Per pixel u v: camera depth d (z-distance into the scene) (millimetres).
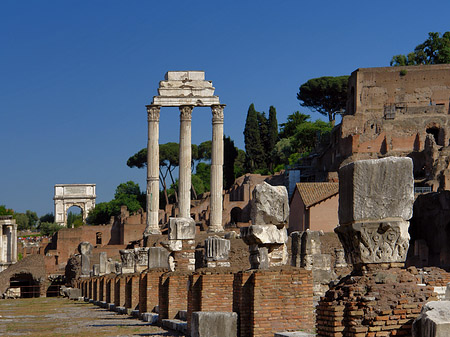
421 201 94375
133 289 42562
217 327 20094
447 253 88000
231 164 192375
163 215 167500
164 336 26719
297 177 154000
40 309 56219
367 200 14172
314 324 19953
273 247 21422
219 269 25969
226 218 150125
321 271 33719
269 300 19828
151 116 115375
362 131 153250
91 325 34688
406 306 13000
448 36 180875
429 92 158125
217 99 115500
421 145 149625
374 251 14117
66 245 148875
